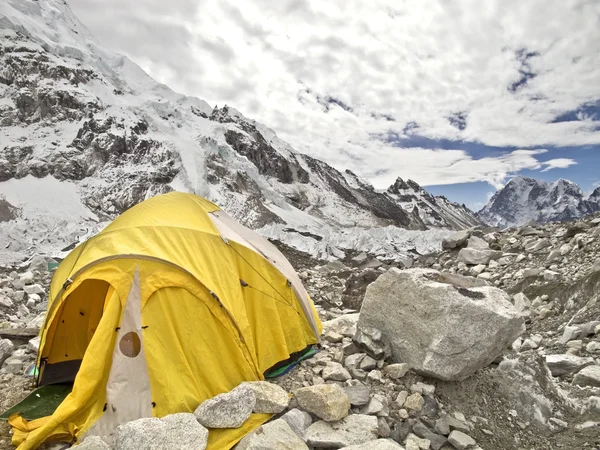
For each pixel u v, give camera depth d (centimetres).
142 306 533
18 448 452
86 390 499
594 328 786
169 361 523
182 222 632
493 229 1842
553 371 684
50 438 477
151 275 549
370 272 1281
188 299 557
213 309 567
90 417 487
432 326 578
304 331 713
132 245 578
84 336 657
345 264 2219
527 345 827
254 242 727
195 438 439
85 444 414
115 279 547
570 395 603
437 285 596
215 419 470
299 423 476
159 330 531
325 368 635
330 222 14925
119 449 420
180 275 560
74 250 657
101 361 513
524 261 1381
